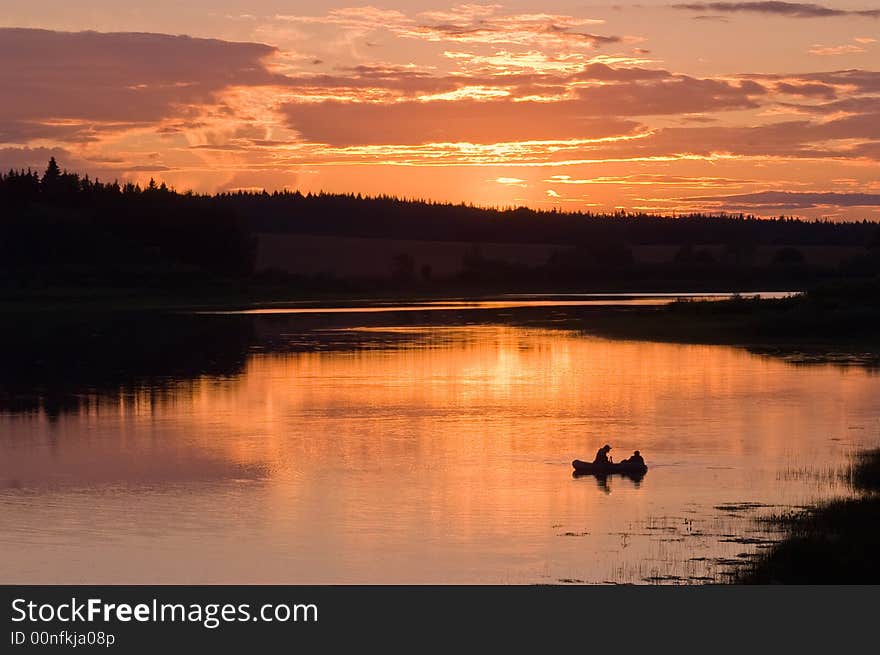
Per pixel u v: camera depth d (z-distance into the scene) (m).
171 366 95.25
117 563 36.12
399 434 59.06
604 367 90.44
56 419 66.00
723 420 62.22
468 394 74.75
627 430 59.19
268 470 50.12
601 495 44.22
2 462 52.72
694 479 46.97
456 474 48.66
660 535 38.09
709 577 33.41
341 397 74.06
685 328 125.62
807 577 32.81
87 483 47.91
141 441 58.12
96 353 108.50
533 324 142.75
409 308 192.12
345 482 47.34
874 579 32.47
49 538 39.09
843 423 60.69
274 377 86.12
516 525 39.88
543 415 65.06
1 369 94.25
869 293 134.00
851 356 96.62
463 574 34.44
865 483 45.56
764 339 112.56
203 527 40.31
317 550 37.22
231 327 143.50
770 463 49.91
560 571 34.47
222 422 64.12
